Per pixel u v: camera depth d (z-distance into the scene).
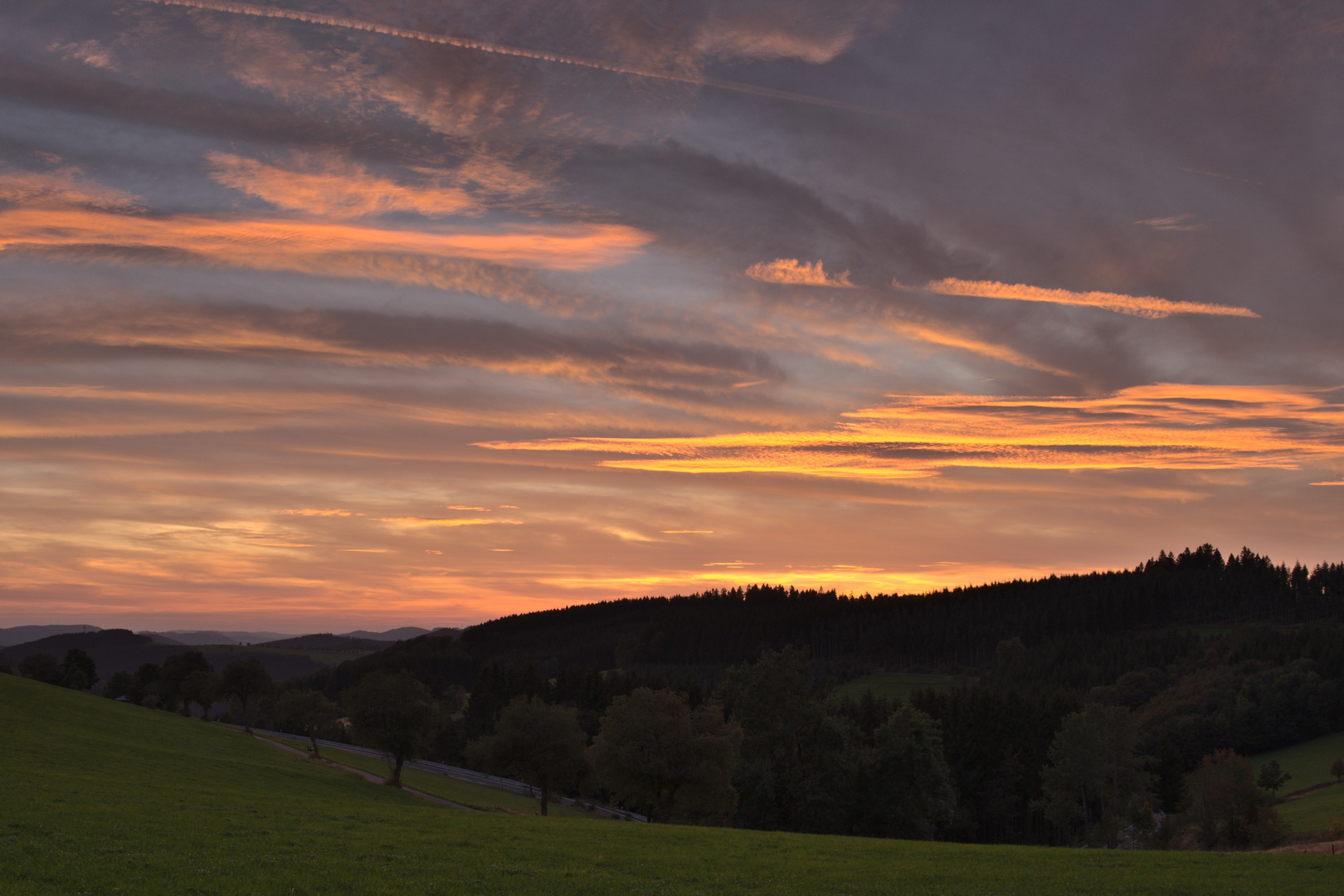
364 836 34.84
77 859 25.66
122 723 93.25
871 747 89.31
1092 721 101.00
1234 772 96.75
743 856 36.03
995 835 120.50
